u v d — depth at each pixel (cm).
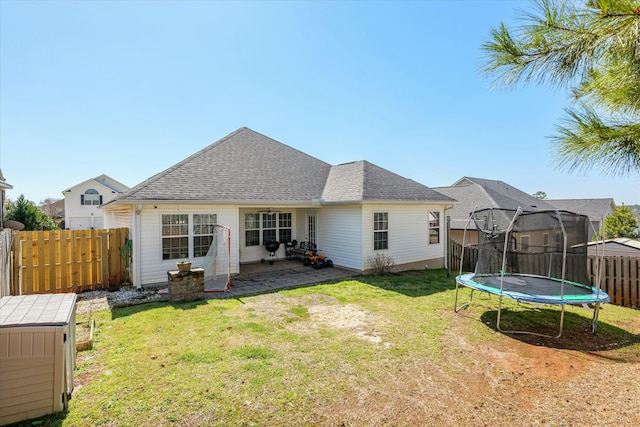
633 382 401
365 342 520
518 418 325
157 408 334
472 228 1719
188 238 984
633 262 821
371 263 1161
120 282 935
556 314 700
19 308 351
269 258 1415
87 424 307
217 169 1180
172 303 742
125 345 495
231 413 329
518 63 305
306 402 350
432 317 657
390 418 324
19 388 304
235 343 507
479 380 404
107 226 1684
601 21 250
